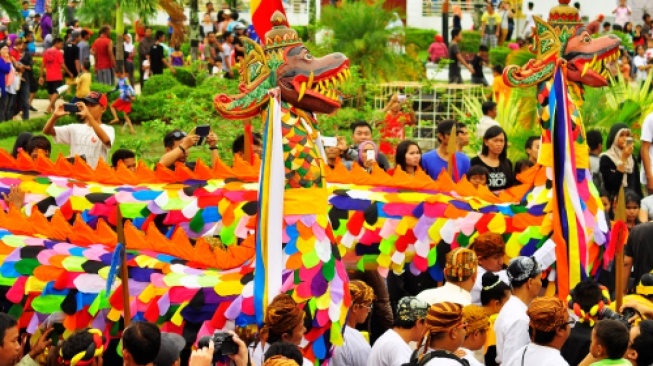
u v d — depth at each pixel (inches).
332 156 933.8
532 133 1206.9
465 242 793.6
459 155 969.5
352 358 673.6
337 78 685.3
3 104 1590.8
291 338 609.6
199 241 705.6
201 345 576.1
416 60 1690.5
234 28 1923.0
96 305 665.0
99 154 983.0
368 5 1669.5
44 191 813.9
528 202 823.7
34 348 609.0
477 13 2389.3
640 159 1198.3
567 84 824.9
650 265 861.2
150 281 673.0
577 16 829.2
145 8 1840.6
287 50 681.6
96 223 795.4
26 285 673.0
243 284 669.3
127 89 1510.8
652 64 1915.6
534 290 690.2
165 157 868.6
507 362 621.9
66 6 2237.9
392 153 1195.9
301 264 663.1
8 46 1675.7
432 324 576.1
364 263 781.3
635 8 2402.8
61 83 1756.9
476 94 1569.9
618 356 592.4
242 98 685.3
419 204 790.5
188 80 1831.9
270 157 668.1
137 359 539.8
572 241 800.3
